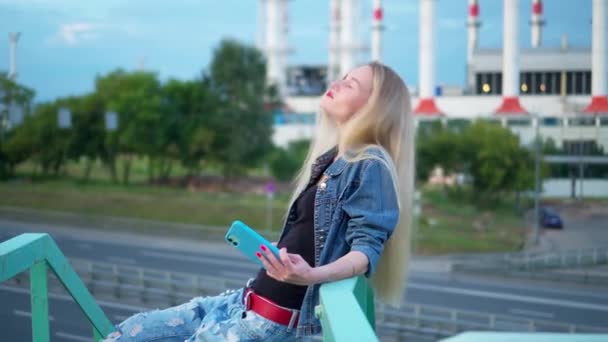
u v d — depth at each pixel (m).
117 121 50.06
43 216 42.34
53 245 2.49
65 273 2.57
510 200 43.53
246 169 58.34
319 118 2.47
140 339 2.42
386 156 2.18
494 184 42.06
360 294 2.05
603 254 29.50
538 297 26.89
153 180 57.50
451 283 29.94
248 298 2.23
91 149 54.97
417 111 49.91
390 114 2.27
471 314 19.64
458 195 45.66
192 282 20.11
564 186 30.36
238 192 53.75
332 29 87.31
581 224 30.41
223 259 33.72
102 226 40.88
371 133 2.27
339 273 1.96
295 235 2.25
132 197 48.81
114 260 31.41
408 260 2.28
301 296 2.17
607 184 24.92
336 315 1.45
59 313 5.71
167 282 17.92
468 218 41.84
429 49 51.03
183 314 2.44
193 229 39.66
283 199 50.69
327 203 2.21
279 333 2.19
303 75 90.12
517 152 41.12
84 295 2.67
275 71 88.62
